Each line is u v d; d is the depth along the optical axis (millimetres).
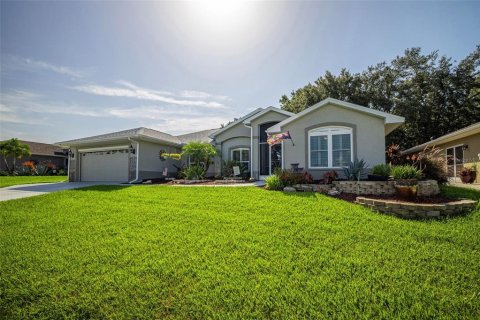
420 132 27953
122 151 19656
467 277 3652
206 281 3621
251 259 4305
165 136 22500
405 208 6953
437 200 7605
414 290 3309
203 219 6738
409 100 26719
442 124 27172
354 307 2990
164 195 10492
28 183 19547
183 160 22766
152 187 13141
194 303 3154
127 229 6094
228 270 3930
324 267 3959
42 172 38781
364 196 8867
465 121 26625
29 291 3516
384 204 7273
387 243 4895
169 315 2982
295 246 4828
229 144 19969
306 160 12844
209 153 17891
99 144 20719
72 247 5051
